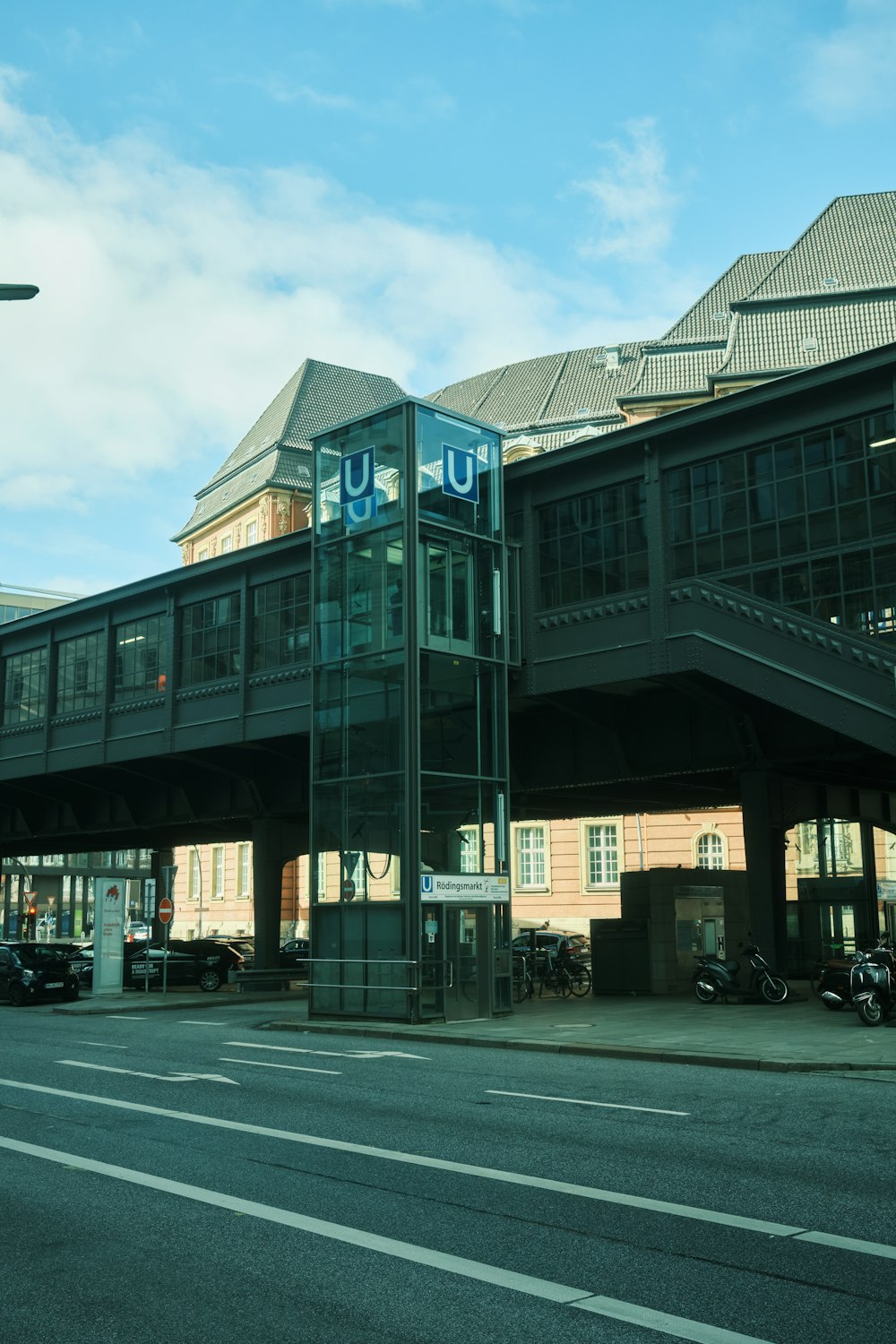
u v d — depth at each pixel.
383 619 25.03
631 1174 8.83
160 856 52.41
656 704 27.81
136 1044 20.19
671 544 24.83
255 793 35.91
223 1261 6.68
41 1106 12.58
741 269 57.12
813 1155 9.49
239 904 71.31
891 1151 9.65
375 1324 5.62
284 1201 8.05
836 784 29.47
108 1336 5.53
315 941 25.22
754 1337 5.39
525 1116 11.70
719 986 27.06
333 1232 7.23
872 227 51.66
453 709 24.86
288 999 33.66
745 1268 6.42
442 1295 6.04
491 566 26.30
